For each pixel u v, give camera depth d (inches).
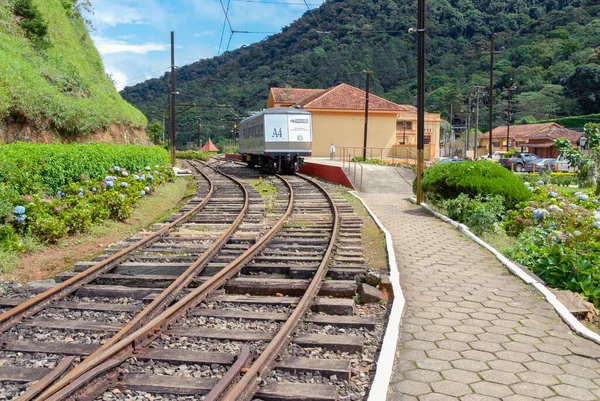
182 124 3555.6
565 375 180.9
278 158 1169.4
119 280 296.7
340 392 167.6
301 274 309.1
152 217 561.6
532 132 2758.4
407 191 861.2
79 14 1588.3
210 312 237.0
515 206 507.2
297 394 160.2
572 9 3782.0
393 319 227.5
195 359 184.5
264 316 233.1
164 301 249.6
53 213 419.5
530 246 342.3
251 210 587.8
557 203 477.7
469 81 3294.8
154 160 887.7
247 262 334.0
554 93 3270.2
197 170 1325.0
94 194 521.0
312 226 482.3
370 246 400.2
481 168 559.8
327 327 223.3
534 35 3676.2
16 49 891.4
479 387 171.3
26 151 490.3
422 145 657.6
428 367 186.4
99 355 177.9
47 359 188.1
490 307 253.0
